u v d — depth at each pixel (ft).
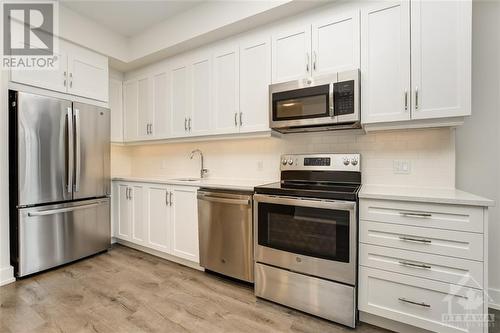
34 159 7.69
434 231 4.74
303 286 5.87
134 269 8.29
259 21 7.44
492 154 6.12
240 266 7.08
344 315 5.40
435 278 4.74
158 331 5.23
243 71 7.97
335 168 7.22
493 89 6.08
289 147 8.29
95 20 9.34
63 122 8.40
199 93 9.01
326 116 6.31
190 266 8.51
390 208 5.12
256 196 6.51
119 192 10.43
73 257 8.75
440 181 6.27
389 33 5.82
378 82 5.94
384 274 5.19
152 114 10.49
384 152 6.89
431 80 5.41
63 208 8.43
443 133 6.24
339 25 6.40
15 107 7.38
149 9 8.59
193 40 8.61
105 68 10.05
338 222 5.44
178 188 8.55
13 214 7.47
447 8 5.26
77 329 5.25
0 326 5.30
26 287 7.01
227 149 9.71
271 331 5.26
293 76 7.06
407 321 4.98
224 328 5.34
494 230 6.12
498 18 6.01
